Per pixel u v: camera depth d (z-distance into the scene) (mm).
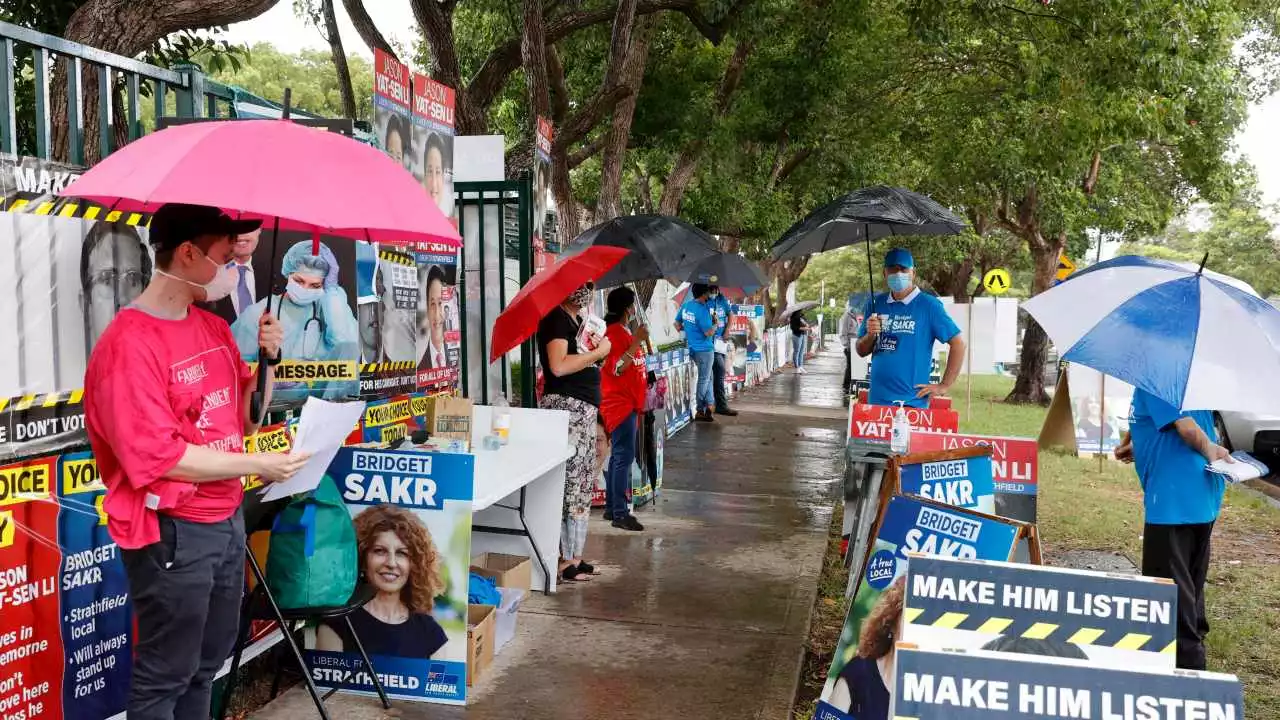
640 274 7922
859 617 4008
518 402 8688
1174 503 4680
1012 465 5473
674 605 6125
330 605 4059
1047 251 22359
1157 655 2814
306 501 4023
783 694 4770
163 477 2836
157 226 2918
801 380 26453
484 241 7613
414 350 5891
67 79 3637
